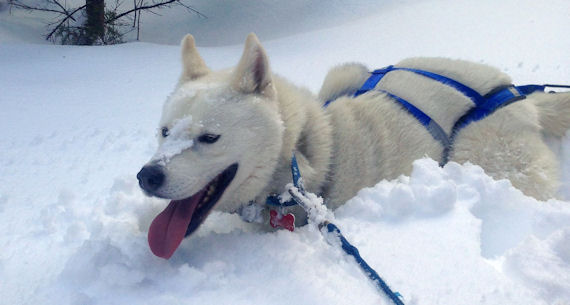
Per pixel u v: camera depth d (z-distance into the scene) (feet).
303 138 2.59
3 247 2.41
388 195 2.52
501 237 2.47
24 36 9.70
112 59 7.14
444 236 2.23
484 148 3.06
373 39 7.29
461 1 8.69
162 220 2.24
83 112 4.93
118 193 2.78
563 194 3.11
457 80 3.28
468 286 1.92
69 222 2.70
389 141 2.92
